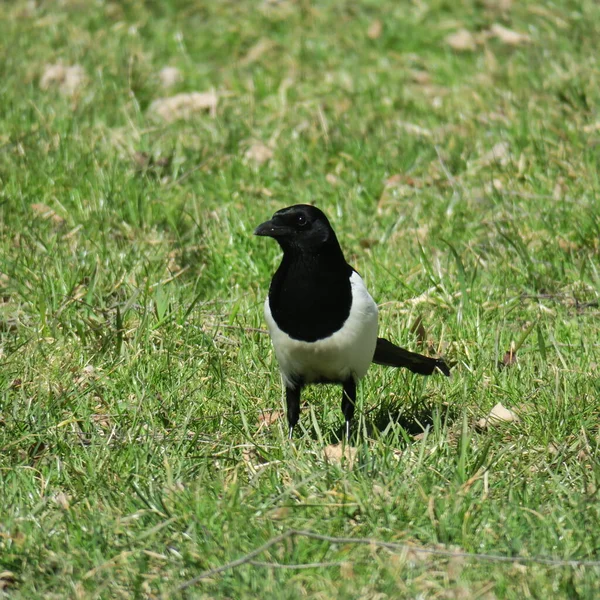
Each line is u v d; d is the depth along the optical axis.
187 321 10.67
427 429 8.23
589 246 12.21
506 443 8.71
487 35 18.94
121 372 9.77
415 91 16.94
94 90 16.50
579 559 6.84
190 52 18.80
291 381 8.91
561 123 14.89
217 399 9.45
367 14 20.11
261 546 6.96
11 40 18.59
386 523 7.28
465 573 6.72
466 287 11.19
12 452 8.47
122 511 7.53
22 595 6.67
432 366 9.30
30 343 10.17
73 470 8.09
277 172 14.29
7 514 7.45
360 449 8.16
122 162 14.18
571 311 11.04
